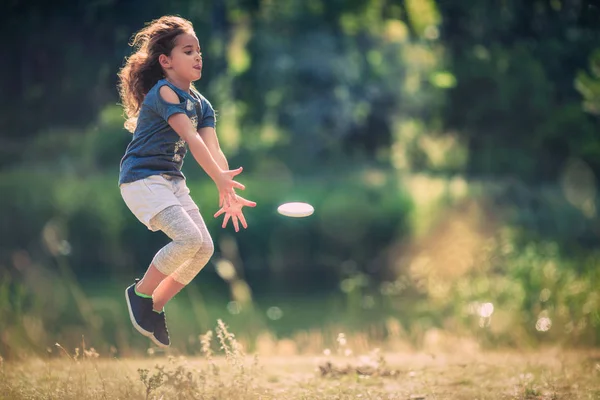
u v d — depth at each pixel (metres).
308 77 98.12
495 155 88.56
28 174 64.38
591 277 29.14
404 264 50.38
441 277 35.62
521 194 78.94
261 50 91.38
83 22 69.12
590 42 82.88
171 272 13.04
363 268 54.22
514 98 86.25
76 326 30.19
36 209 55.75
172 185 13.45
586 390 15.17
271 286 49.09
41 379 15.94
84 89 71.56
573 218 67.75
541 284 31.09
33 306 32.56
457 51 87.88
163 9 69.44
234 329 31.47
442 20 84.50
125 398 13.65
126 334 29.45
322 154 96.19
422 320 32.28
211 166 12.98
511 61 86.06
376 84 103.19
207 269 52.56
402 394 15.17
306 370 18.00
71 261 51.28
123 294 40.78
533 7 83.44
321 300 43.09
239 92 91.44
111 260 52.47
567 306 27.08
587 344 23.58
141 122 13.38
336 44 99.44
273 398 14.52
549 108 86.12
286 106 97.06
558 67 87.44
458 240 39.22
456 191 78.81
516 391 15.12
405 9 77.12
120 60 69.00
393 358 20.25
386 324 31.38
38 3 68.44
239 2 80.56
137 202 13.12
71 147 71.88
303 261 57.38
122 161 13.50
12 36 69.94
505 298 30.62
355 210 62.72
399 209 64.75
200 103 13.74
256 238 58.25
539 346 25.14
